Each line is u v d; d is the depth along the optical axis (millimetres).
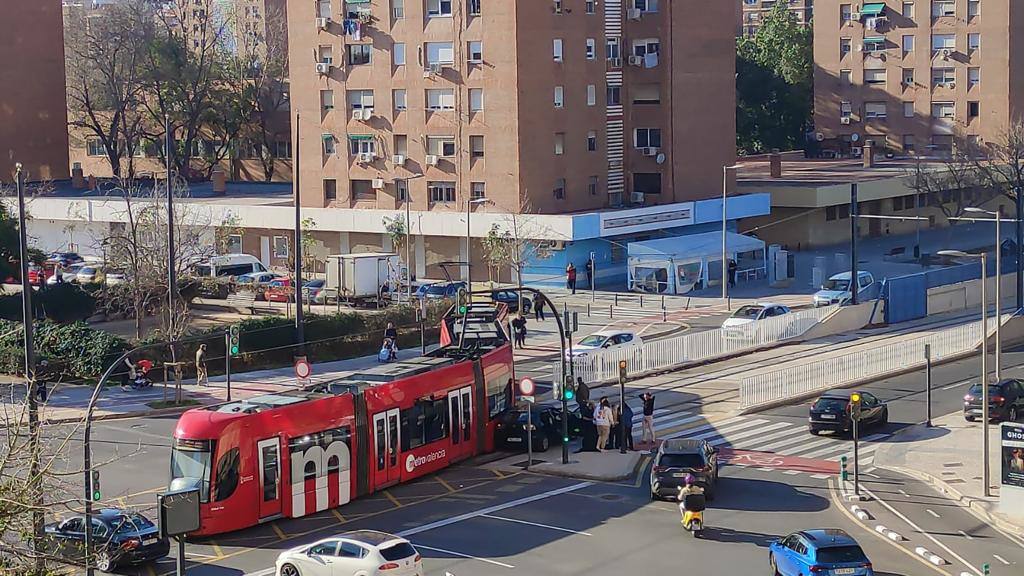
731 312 76500
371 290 79938
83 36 124875
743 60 142750
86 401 54688
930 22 129125
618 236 89750
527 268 87625
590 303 80438
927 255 95250
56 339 59844
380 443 41156
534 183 87875
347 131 93562
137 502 39219
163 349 60219
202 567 33469
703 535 35938
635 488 41438
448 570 32875
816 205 101562
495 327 55875
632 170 95688
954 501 40125
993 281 81438
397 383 42250
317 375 61031
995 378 58594
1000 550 34656
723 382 58625
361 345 67125
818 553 30297
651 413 47688
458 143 89000
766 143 145250
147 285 69750
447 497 40562
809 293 84000
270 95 132125
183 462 36500
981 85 127375
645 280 84938
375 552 30359
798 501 39844
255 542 35844
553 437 48000
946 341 65250
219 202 101312
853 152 134375
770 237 105062
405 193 91750
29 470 24609
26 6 118875
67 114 126438
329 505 39250
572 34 89875
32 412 32344
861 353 59562
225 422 36625
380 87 91875
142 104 126375
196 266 84812
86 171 138000
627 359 60031
